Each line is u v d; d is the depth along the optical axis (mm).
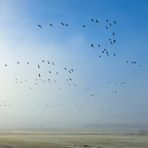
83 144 108250
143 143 114188
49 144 106375
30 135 176250
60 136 163500
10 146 99625
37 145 102875
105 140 128125
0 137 147500
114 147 100375
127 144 109375
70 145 104312
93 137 151625
